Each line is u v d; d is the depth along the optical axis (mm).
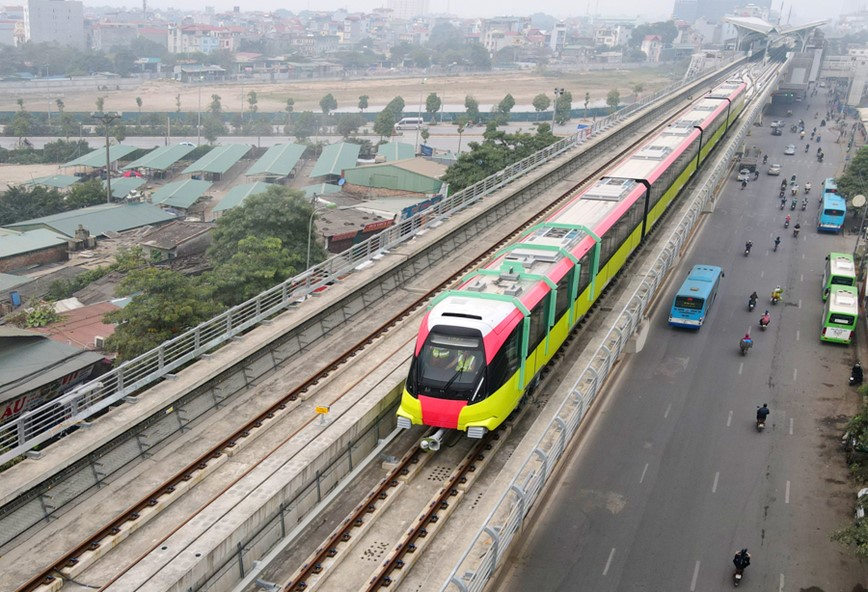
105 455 21219
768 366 38844
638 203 41125
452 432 25812
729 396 35438
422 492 22641
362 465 24047
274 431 24078
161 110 163750
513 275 26766
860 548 21641
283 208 50438
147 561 17500
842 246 60531
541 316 26422
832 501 27484
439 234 41906
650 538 24891
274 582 19359
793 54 155625
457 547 18719
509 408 24094
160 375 24297
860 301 49406
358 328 32250
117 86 195875
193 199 86188
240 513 19266
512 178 55531
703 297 41969
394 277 37000
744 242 60844
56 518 19500
